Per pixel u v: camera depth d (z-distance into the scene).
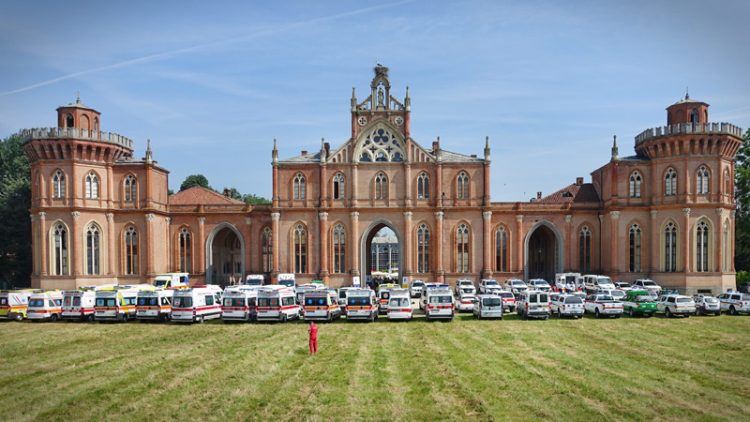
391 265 176.50
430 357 35.59
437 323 51.53
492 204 82.56
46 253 72.69
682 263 73.75
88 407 26.09
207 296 55.06
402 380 30.00
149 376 31.48
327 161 81.56
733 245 74.81
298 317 56.06
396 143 81.81
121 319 54.12
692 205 72.94
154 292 54.03
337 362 34.41
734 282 74.44
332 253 81.25
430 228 81.50
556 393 27.31
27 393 28.34
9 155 98.19
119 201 77.94
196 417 24.59
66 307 55.03
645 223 77.94
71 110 74.75
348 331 46.88
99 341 43.03
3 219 87.19
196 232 83.94
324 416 24.47
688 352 37.06
